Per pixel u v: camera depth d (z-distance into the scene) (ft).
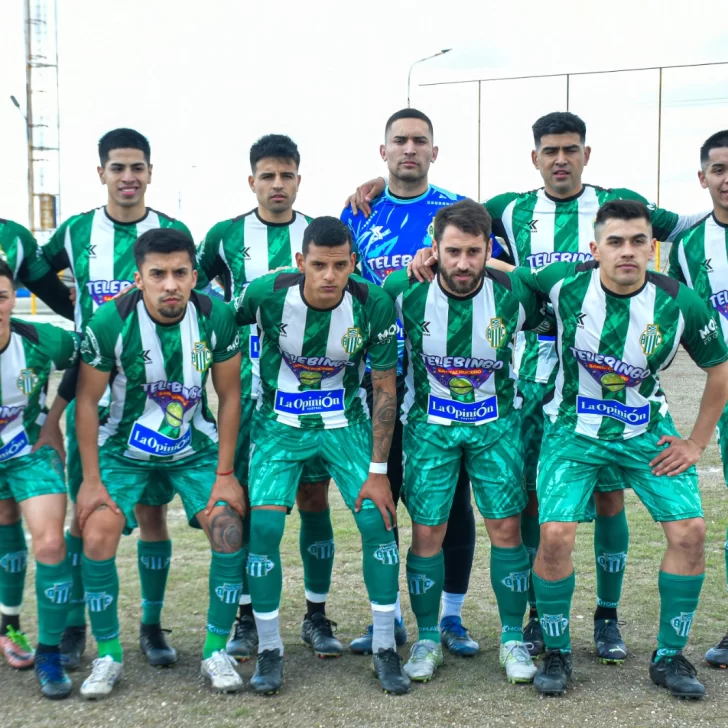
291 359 12.60
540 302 12.83
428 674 12.22
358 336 12.44
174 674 12.60
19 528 13.14
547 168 14.37
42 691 11.79
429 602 12.75
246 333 14.32
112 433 12.57
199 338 12.26
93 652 13.74
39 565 11.90
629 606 15.15
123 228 14.28
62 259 14.51
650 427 12.28
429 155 14.76
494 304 12.44
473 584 16.70
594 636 13.53
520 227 14.82
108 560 12.01
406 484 12.97
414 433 12.95
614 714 11.04
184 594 16.29
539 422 14.08
